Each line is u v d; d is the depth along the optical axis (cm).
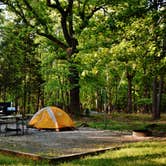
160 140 1720
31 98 5225
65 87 3083
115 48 1284
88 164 1131
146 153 1304
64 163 1158
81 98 5559
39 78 4359
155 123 2708
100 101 5678
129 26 1325
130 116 3591
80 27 3084
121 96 5725
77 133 2106
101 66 1353
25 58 4206
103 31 1616
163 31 1225
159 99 3344
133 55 1272
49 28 3238
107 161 1173
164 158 1211
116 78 4869
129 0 1948
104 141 1736
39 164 1148
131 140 1759
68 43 3125
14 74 4244
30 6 3091
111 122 2795
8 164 1143
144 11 1352
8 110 2984
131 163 1123
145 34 1252
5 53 4106
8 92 4597
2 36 3788
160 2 1331
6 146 1545
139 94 5544
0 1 3088
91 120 2912
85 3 3105
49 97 4603
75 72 3033
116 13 1559
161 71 1396
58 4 3081
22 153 1307
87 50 2547
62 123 2264
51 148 1501
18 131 2175
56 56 3206
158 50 1224
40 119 2320
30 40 4003
